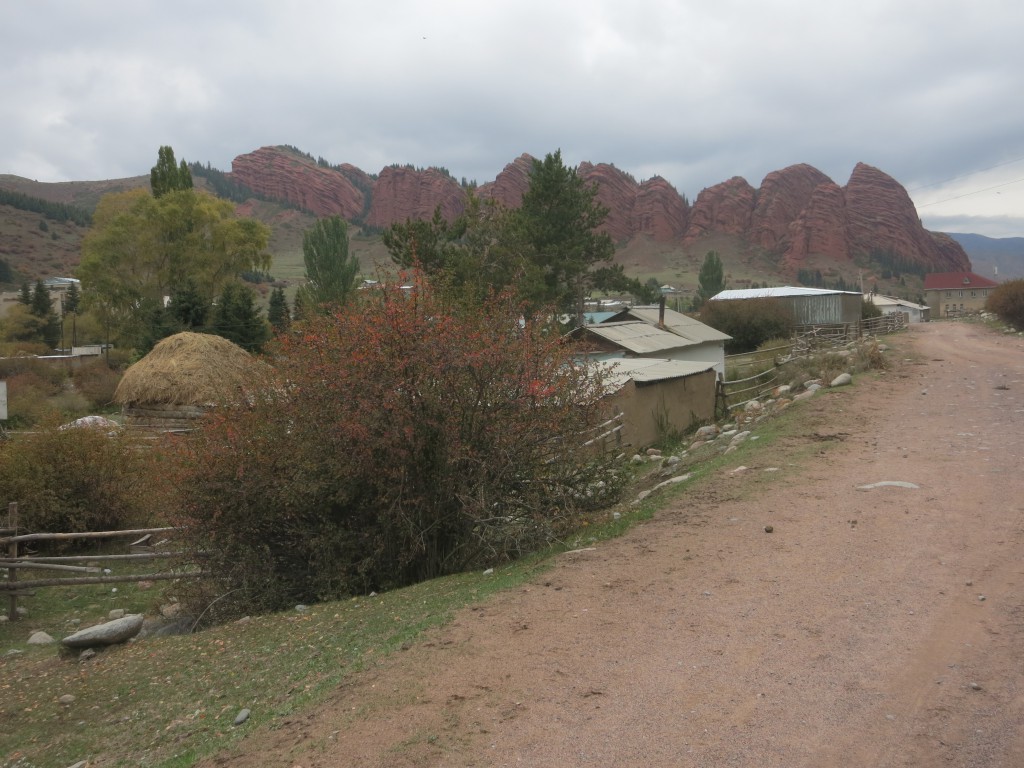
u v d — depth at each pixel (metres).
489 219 34.31
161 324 39.09
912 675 4.50
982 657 4.65
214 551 9.33
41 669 7.72
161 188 62.28
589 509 10.16
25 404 32.00
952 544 6.87
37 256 159.12
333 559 9.01
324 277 38.88
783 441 12.56
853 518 7.92
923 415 14.05
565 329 28.17
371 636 6.31
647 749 3.90
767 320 50.12
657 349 27.75
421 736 4.21
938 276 123.69
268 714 5.02
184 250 56.72
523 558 8.78
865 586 6.02
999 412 13.91
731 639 5.20
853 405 15.62
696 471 11.62
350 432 8.18
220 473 8.83
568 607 6.15
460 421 8.77
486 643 5.53
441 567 9.24
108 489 13.80
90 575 10.62
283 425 8.98
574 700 4.49
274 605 9.09
